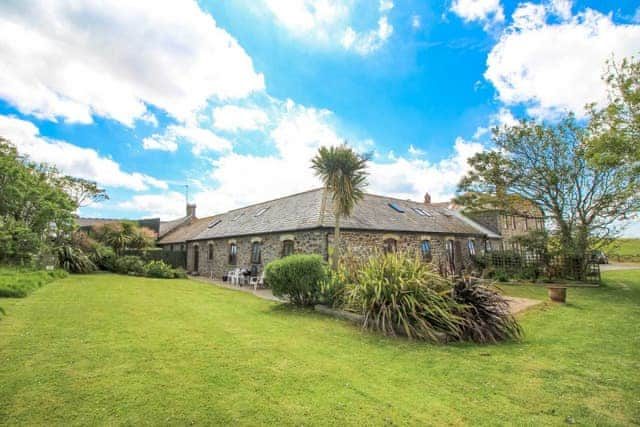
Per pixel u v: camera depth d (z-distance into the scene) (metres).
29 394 3.12
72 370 3.74
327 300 8.02
